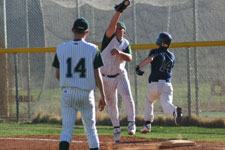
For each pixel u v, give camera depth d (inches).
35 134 1120.2
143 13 1437.0
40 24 1537.9
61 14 1521.9
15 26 1551.4
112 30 820.0
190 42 1267.2
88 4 1493.6
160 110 1378.0
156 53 877.8
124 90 866.1
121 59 851.4
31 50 1419.8
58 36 1523.1
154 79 879.7
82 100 605.0
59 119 1443.2
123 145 815.1
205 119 1293.1
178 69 1371.8
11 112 1517.0
